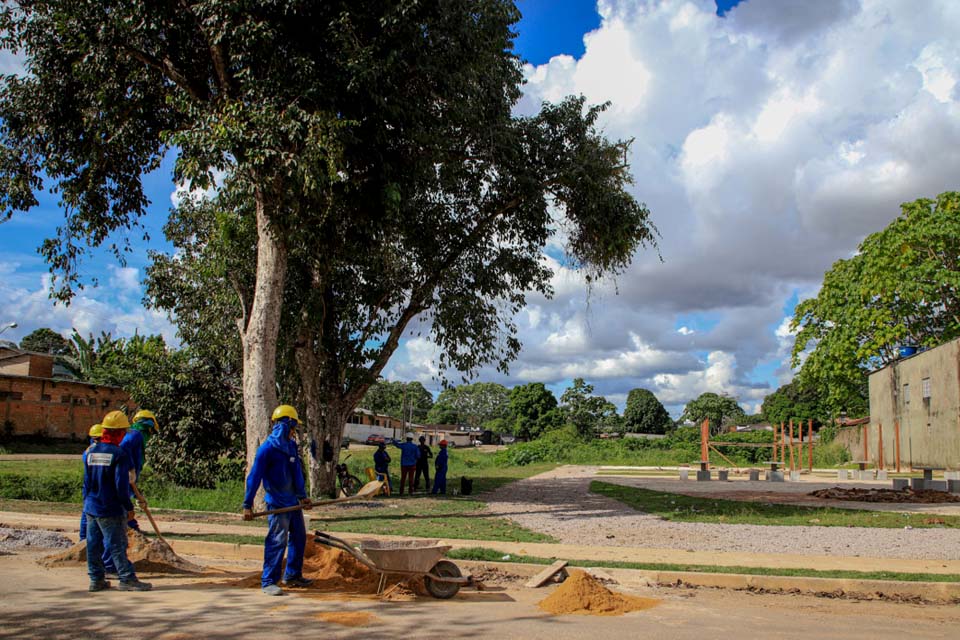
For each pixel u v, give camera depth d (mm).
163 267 22391
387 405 98438
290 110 13078
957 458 29219
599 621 5926
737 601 7164
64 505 15320
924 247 37125
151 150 17109
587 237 19812
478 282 20984
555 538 11219
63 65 15570
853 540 11125
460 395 126562
